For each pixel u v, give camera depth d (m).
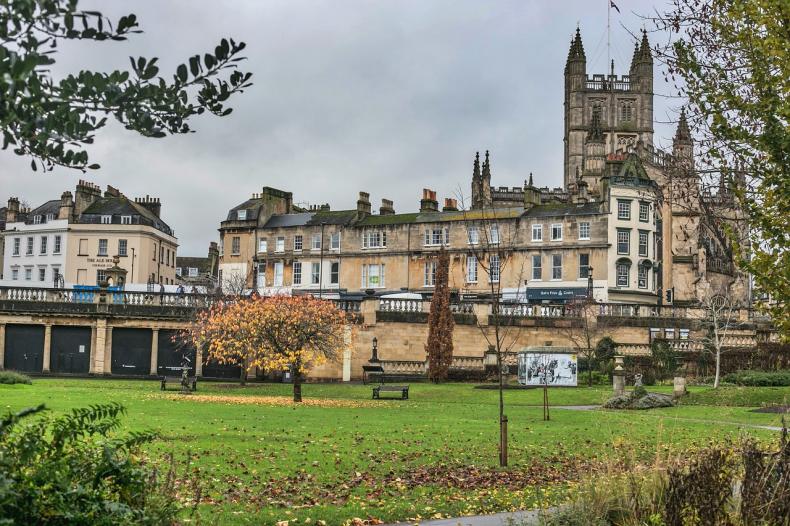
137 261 98.00
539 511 13.41
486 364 59.31
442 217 84.00
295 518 14.28
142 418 28.42
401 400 45.38
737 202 16.72
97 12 7.00
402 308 65.06
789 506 11.35
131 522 9.19
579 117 119.31
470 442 25.39
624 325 66.25
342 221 86.94
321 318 46.25
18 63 6.55
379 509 15.48
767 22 14.20
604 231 77.06
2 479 7.82
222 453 20.73
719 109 14.95
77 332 62.03
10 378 45.12
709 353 59.84
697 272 80.31
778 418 17.20
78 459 9.42
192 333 54.81
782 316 14.89
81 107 7.72
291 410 35.53
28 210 107.12
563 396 47.09
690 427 31.00
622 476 13.56
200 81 8.09
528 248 79.50
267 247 89.06
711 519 11.39
